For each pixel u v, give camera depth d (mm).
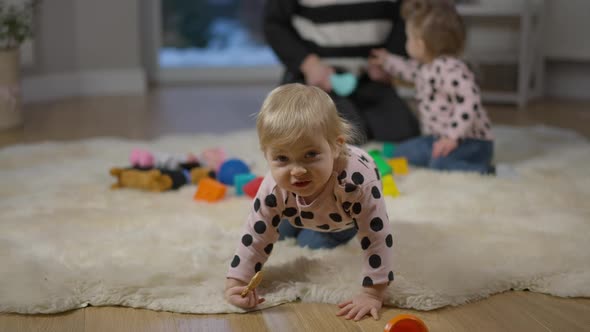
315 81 2074
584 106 3035
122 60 3568
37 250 1169
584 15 3158
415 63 1997
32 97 3201
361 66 2158
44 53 3270
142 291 1014
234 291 987
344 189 966
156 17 3891
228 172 1643
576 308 990
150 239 1224
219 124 2639
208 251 1152
